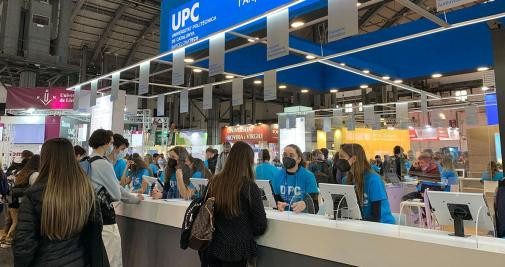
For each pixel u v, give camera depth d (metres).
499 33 3.61
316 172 5.10
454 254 1.39
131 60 15.17
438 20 3.54
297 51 4.90
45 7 10.48
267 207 2.47
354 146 2.40
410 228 1.77
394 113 11.75
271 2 3.33
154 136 11.64
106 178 2.54
